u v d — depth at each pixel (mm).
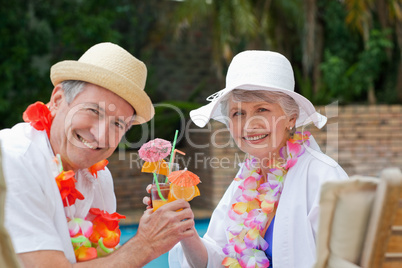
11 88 7648
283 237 1647
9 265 853
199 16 8180
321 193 924
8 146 1353
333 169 1670
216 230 1956
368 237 883
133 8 8961
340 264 913
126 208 6582
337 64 8766
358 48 9359
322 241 939
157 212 1462
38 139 1458
